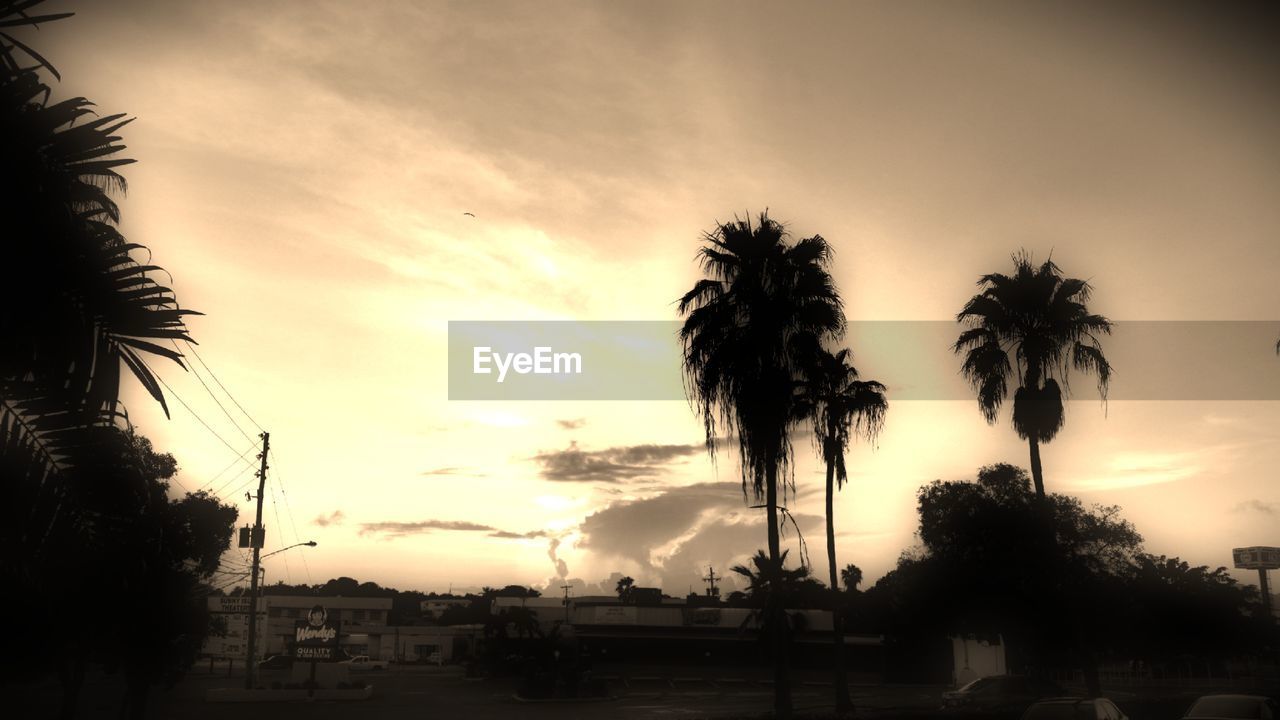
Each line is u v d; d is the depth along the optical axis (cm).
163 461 1703
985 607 3944
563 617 10444
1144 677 7294
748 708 5312
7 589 693
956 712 3800
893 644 8219
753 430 3353
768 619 3341
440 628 12150
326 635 6059
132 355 459
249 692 5575
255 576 5569
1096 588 3881
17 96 433
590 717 4762
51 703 4503
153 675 2491
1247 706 2320
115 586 498
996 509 3991
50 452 461
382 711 5050
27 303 430
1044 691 4491
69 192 441
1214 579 5756
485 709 5341
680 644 8344
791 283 3403
